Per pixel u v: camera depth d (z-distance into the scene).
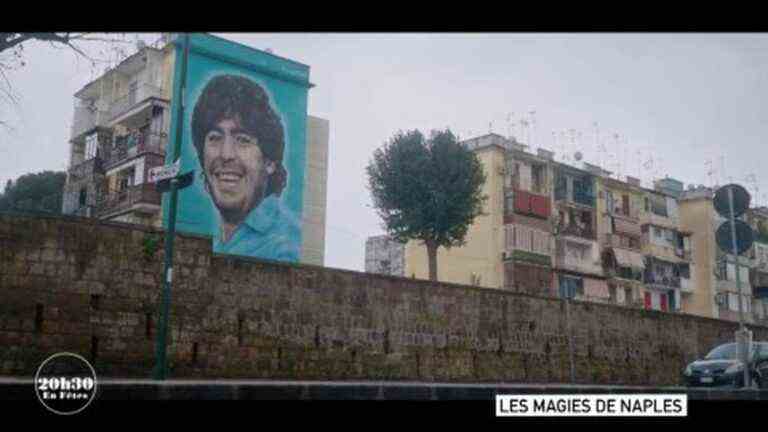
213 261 19.94
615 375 29.38
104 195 41.31
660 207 64.38
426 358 24.02
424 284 24.42
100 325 17.80
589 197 58.19
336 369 21.89
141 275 18.61
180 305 19.11
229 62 41.56
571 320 28.39
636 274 60.44
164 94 40.38
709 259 65.62
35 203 49.03
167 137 39.34
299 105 44.12
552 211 55.22
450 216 41.72
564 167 56.94
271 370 20.55
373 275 23.22
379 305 23.22
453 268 53.84
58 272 17.42
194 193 39.38
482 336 25.61
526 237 52.69
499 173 53.59
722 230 14.90
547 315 27.66
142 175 38.34
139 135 39.78
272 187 42.44
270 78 43.09
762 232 71.25
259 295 20.66
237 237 40.81
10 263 16.88
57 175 51.78
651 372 30.75
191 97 39.88
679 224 67.06
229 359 19.78
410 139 42.75
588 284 56.19
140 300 18.50
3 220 16.94
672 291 63.88
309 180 48.41
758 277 69.50
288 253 42.62
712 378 20.28
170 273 15.44
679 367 31.97
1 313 16.59
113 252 18.25
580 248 56.38
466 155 42.75
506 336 26.27
